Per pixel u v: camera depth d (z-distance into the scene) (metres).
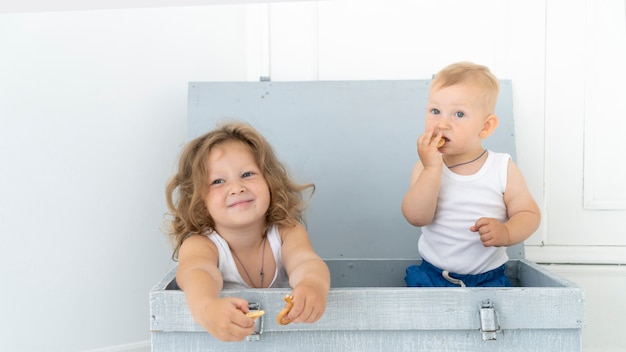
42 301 1.36
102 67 1.42
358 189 1.44
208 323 0.84
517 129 1.53
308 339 0.94
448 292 0.93
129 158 1.46
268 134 1.45
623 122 1.50
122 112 1.45
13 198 1.32
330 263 1.36
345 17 1.56
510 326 0.93
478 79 1.10
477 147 1.15
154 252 1.50
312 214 1.44
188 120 1.45
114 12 1.43
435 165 1.10
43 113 1.35
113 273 1.45
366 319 0.93
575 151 1.52
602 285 1.52
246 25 1.58
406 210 1.14
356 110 1.46
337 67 1.57
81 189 1.40
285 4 1.56
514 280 1.28
